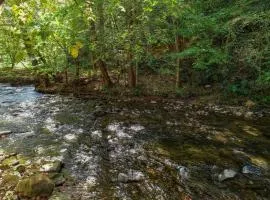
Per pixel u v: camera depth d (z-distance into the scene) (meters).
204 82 15.74
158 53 17.64
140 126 11.56
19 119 12.81
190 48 14.10
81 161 8.75
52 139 10.47
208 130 10.97
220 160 8.62
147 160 8.77
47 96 16.58
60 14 11.27
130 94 15.59
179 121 12.02
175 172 8.04
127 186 7.41
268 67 13.55
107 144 9.95
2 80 20.38
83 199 6.83
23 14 4.16
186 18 14.44
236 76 14.66
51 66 16.69
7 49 9.64
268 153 8.98
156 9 14.42
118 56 15.55
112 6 13.80
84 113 13.41
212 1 15.38
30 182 7.02
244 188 7.20
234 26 13.94
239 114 12.60
